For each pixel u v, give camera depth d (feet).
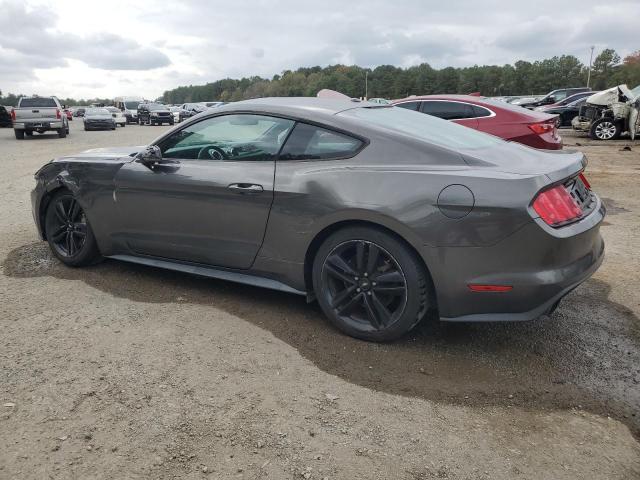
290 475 6.73
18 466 6.83
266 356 9.74
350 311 10.49
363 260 10.07
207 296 12.57
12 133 86.69
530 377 9.18
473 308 9.34
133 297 12.46
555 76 360.48
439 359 9.75
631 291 13.12
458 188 9.05
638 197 25.39
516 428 7.80
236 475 6.73
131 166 12.82
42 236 15.14
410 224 9.27
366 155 10.12
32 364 9.31
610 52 354.95
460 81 382.01
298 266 10.82
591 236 9.68
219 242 11.73
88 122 99.19
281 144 11.02
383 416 8.00
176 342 10.21
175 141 12.55
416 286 9.60
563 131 69.15
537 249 8.82
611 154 43.11
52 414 7.89
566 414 8.16
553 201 9.07
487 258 9.00
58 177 13.98
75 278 13.71
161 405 8.14
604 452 7.29
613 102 55.06
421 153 9.79
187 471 6.79
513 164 9.73
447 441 7.46
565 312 11.91
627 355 9.98
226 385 8.73
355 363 9.56
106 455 7.05
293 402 8.30
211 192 11.48
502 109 27.78
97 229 13.64
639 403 8.47
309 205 10.29
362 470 6.85
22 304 11.97
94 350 9.84
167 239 12.53
